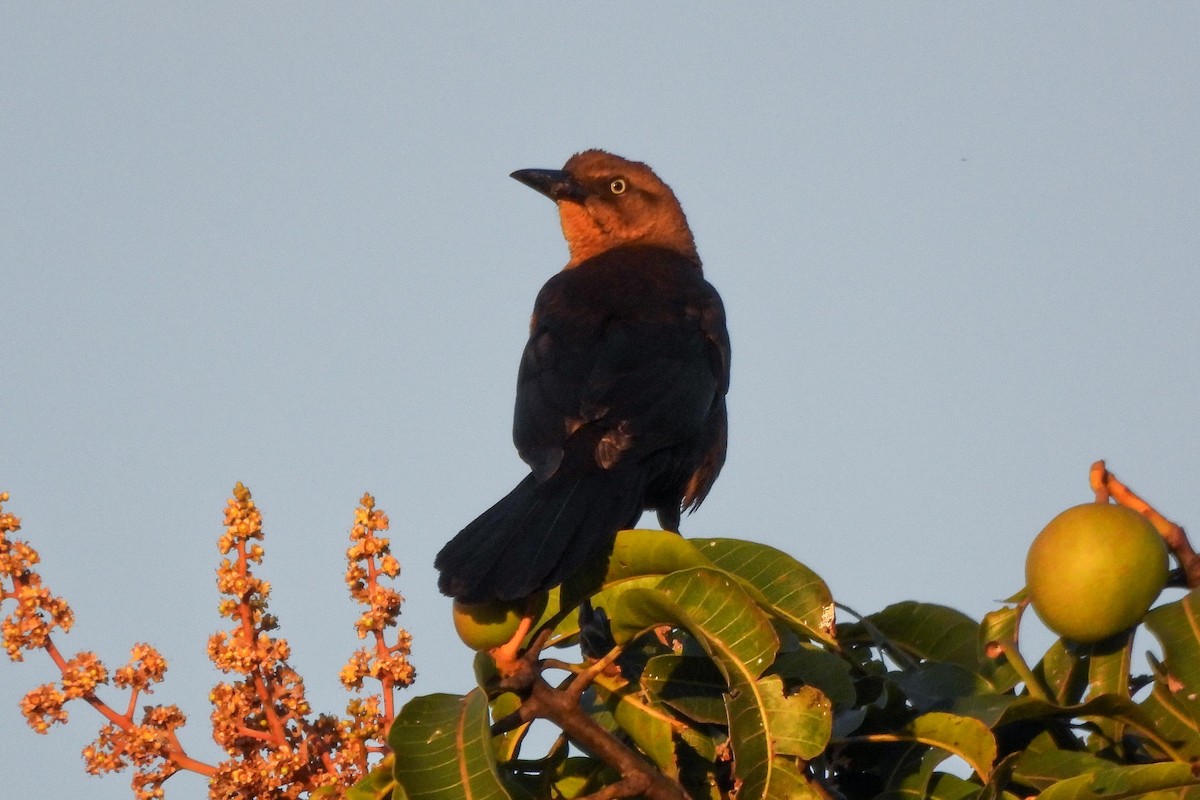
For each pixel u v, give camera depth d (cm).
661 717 627
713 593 596
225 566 674
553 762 655
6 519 661
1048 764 607
